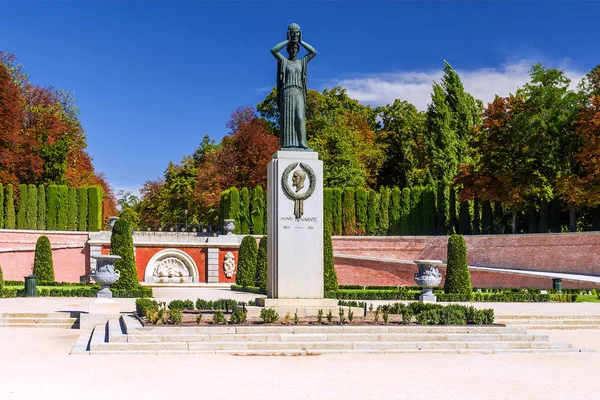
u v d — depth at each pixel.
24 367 15.65
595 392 13.70
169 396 12.66
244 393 13.00
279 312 21.89
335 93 81.56
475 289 41.44
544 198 54.00
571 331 25.53
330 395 12.95
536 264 49.56
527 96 55.03
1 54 68.44
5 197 55.12
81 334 22.08
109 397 12.52
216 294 38.66
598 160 47.06
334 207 57.53
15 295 34.69
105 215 82.19
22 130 63.66
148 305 23.50
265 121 78.94
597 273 46.34
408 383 14.25
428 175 67.12
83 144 74.88
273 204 22.84
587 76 51.59
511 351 19.08
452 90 70.00
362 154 72.50
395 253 54.34
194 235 54.56
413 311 23.05
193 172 78.00
